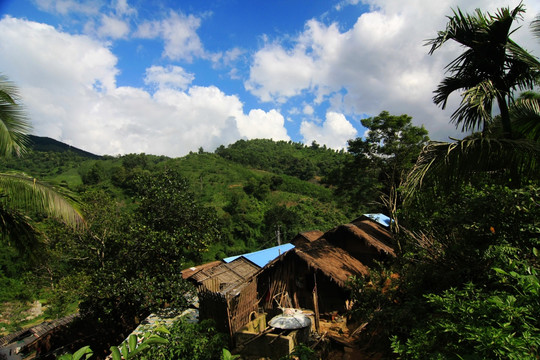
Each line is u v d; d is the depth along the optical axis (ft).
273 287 31.78
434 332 10.66
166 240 37.78
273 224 155.12
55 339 46.85
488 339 7.76
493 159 15.71
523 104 21.47
